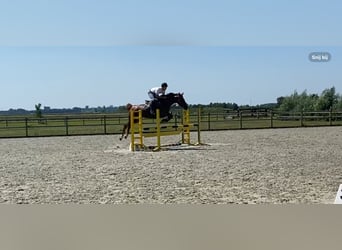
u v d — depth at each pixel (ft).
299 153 23.22
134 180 17.11
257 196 14.66
